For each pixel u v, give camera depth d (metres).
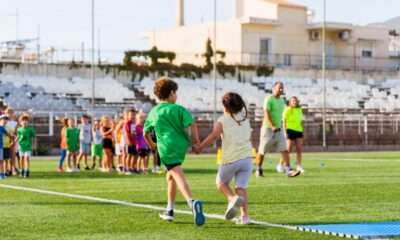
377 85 57.56
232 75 54.28
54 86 45.06
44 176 19.95
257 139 42.28
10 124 22.06
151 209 11.05
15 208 11.23
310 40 60.47
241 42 58.22
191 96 47.00
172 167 9.26
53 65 48.62
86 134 24.25
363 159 29.23
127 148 21.28
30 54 51.41
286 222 9.54
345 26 60.81
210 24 60.84
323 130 42.16
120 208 11.20
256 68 54.91
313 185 15.76
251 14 61.38
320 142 43.62
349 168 22.53
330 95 51.62
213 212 10.70
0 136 19.33
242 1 62.59
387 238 8.10
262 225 9.19
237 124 9.45
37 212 10.66
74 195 13.59
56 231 8.73
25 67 47.75
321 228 8.88
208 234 8.46
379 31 63.06
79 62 50.00
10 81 45.41
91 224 9.33
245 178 9.45
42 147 36.12
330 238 8.12
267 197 13.01
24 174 19.83
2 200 12.56
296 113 18.78
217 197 13.05
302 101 48.62
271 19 58.53
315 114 47.31
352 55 62.19
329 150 42.03
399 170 21.36
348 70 58.25
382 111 49.47
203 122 41.28
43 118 37.44
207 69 53.25
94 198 12.91
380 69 62.19
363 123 45.19
